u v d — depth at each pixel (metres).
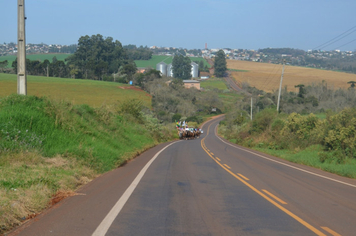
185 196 7.88
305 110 61.75
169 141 39.50
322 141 21.48
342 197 8.54
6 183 6.84
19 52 13.03
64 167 9.70
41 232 5.07
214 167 13.77
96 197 7.41
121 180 9.70
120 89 84.88
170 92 95.81
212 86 134.00
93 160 11.32
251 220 6.06
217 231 5.37
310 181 11.15
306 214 6.64
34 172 8.23
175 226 5.56
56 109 13.90
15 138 10.12
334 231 5.59
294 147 24.30
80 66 122.19
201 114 106.56
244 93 114.31
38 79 82.25
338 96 68.50
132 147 18.97
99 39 137.00
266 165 15.59
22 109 12.23
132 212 6.30
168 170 12.28
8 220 5.30
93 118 18.66
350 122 18.94
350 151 17.72
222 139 52.75
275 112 38.59
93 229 5.25
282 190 9.12
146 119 34.19
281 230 5.54
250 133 40.25
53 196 7.25
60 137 12.11
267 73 145.12
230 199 7.73
